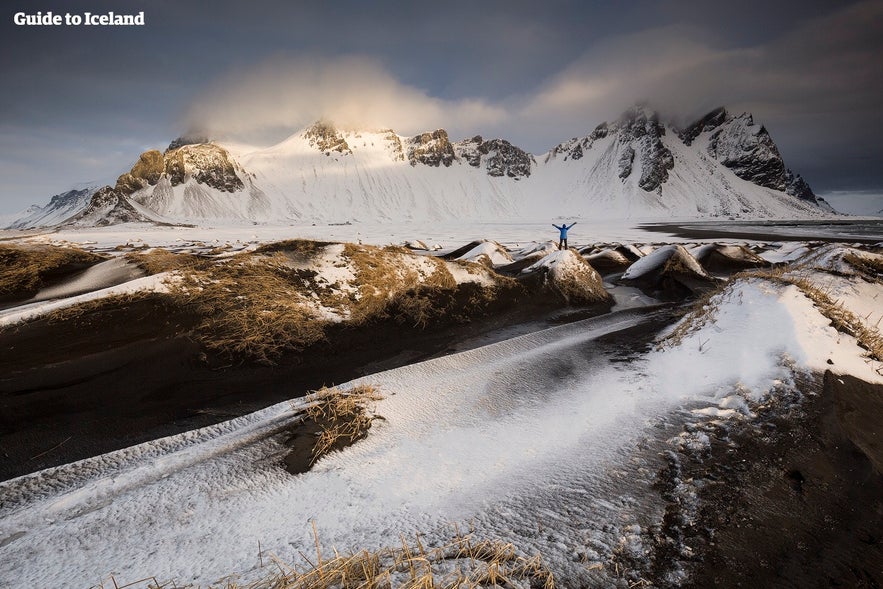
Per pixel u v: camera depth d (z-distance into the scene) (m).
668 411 5.28
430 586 2.54
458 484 4.13
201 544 3.43
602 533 3.32
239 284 9.33
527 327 10.39
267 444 4.97
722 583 2.90
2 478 4.48
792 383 5.38
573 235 61.06
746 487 3.86
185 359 7.12
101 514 3.82
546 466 4.32
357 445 5.00
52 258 12.88
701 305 9.12
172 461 4.64
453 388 6.53
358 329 9.24
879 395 5.34
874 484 3.82
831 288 8.55
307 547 3.29
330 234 66.31
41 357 6.63
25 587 3.04
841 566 3.04
